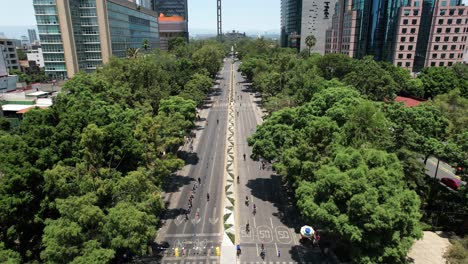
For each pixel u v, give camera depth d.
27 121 56.34
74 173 45.09
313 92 92.56
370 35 166.62
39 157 45.69
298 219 59.31
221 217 60.03
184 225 57.53
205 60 180.38
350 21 174.62
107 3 175.75
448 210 59.34
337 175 41.12
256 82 157.12
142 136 58.56
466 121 72.25
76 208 38.59
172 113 82.88
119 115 68.44
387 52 159.88
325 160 49.66
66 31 160.38
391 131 60.44
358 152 44.69
